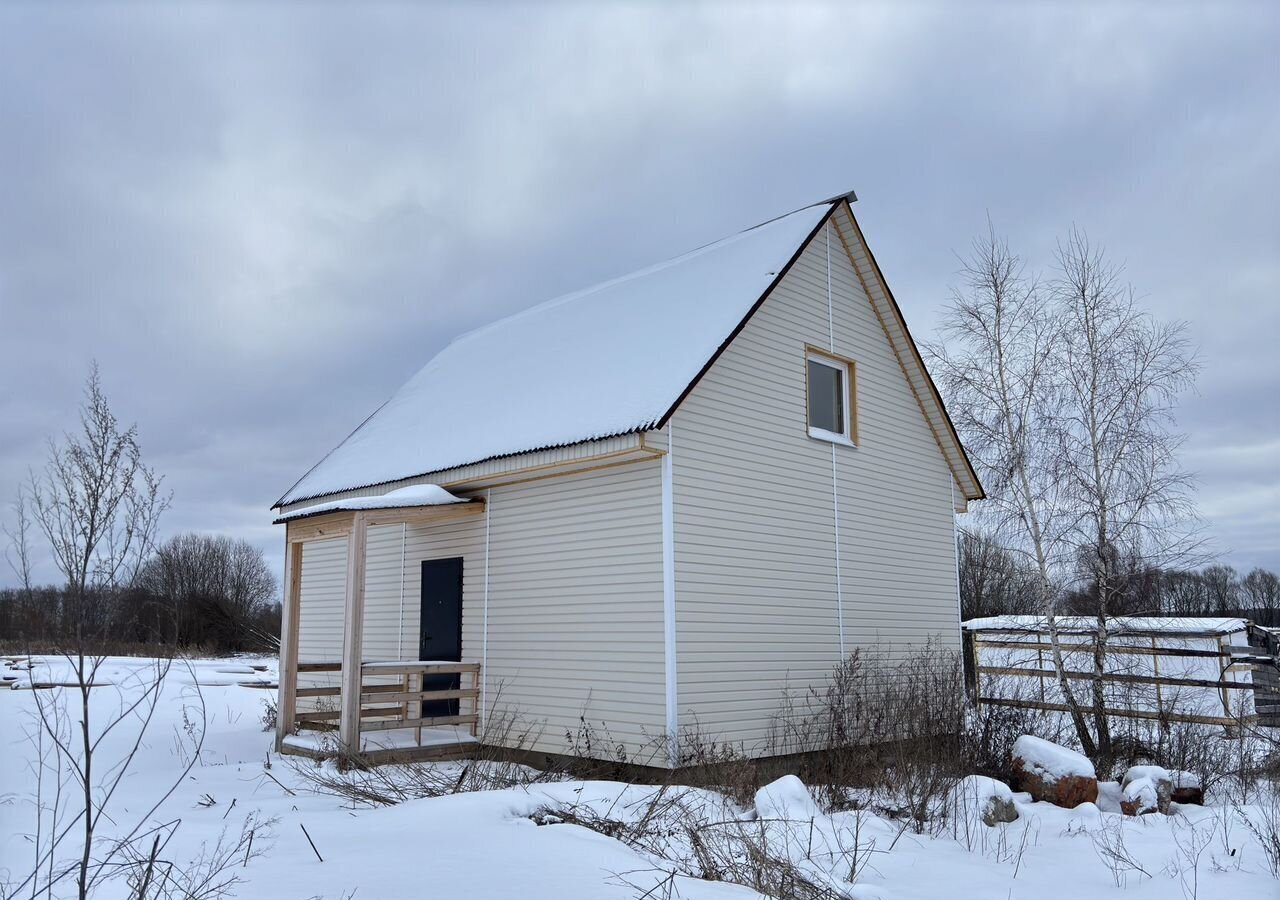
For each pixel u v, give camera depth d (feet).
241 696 65.26
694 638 32.94
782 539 37.63
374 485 43.78
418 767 30.86
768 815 24.68
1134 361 40.24
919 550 45.93
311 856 18.85
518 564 38.42
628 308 44.65
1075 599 40.32
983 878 22.25
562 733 35.32
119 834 22.24
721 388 35.76
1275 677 44.37
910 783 30.01
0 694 59.00
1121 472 39.91
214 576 131.95
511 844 19.58
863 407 43.80
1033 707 37.99
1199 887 21.65
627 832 22.62
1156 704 38.01
